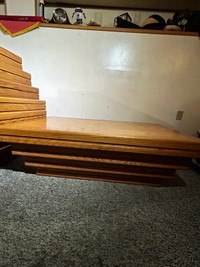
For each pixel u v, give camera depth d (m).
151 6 1.82
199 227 0.61
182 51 1.51
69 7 1.88
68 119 1.44
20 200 0.69
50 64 1.59
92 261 0.44
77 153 0.79
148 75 1.58
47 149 0.79
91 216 0.62
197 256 0.48
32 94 1.28
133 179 0.90
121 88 1.62
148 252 0.49
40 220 0.58
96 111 1.68
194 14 1.41
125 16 1.62
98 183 0.89
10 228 0.54
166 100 1.62
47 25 1.51
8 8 1.58
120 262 0.45
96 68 1.59
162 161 0.78
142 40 1.51
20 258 0.44
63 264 0.43
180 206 0.74
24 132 0.75
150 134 0.85
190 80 1.57
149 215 0.66
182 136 0.85
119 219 0.62
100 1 1.80
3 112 0.81
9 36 1.54
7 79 0.99
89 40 1.53
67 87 1.63
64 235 0.52
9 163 1.09
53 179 0.89
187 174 1.15
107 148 0.74
